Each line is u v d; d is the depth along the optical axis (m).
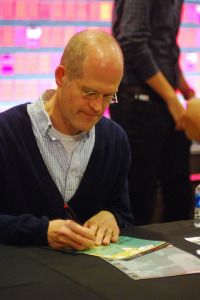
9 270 1.62
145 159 3.52
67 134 2.16
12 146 2.12
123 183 2.40
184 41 4.94
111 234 2.00
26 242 1.89
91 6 4.39
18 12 4.15
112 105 3.54
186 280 1.58
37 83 4.34
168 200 3.96
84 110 1.93
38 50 4.28
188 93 3.95
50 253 1.80
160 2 3.34
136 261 1.72
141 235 2.06
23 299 1.42
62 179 2.19
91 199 2.28
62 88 1.96
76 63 1.88
